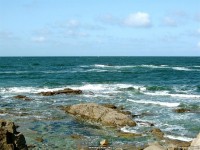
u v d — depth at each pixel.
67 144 19.30
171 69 84.38
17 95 38.12
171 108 30.61
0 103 33.56
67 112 28.78
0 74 66.44
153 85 49.47
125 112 27.89
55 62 137.50
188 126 23.72
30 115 27.48
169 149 15.94
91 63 130.38
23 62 133.50
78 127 23.78
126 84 51.03
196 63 130.12
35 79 57.38
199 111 29.19
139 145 19.08
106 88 46.25
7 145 14.15
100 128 23.53
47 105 32.53
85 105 28.02
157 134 21.41
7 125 15.45
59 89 45.16
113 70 81.44
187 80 56.84
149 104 32.69
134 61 154.12
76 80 56.12
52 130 22.70
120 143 19.58
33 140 19.97
